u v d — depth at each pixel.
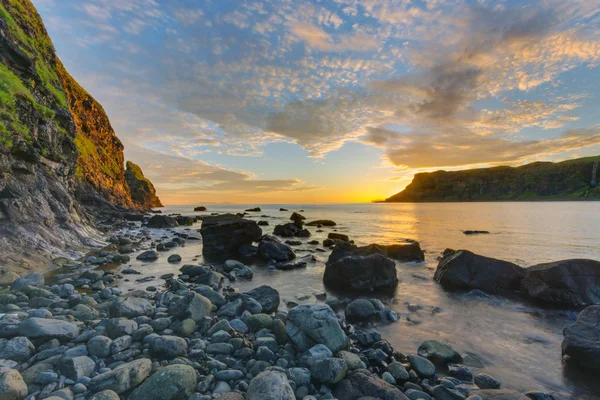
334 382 5.83
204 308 8.91
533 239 30.34
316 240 29.89
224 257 22.08
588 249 24.38
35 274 11.63
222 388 5.50
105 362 6.12
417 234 36.47
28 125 21.52
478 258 14.54
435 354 7.46
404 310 11.25
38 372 5.41
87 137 72.44
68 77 70.06
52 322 6.90
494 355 7.81
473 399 5.47
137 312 8.54
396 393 5.50
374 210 115.00
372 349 7.70
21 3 35.09
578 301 11.68
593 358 6.92
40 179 21.17
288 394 4.89
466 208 115.38
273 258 20.61
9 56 24.19
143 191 126.50
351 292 13.48
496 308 11.43
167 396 4.93
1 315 7.65
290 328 7.72
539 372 7.01
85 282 12.98
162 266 17.77
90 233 24.31
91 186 57.91
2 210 16.09
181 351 6.64
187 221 52.16
